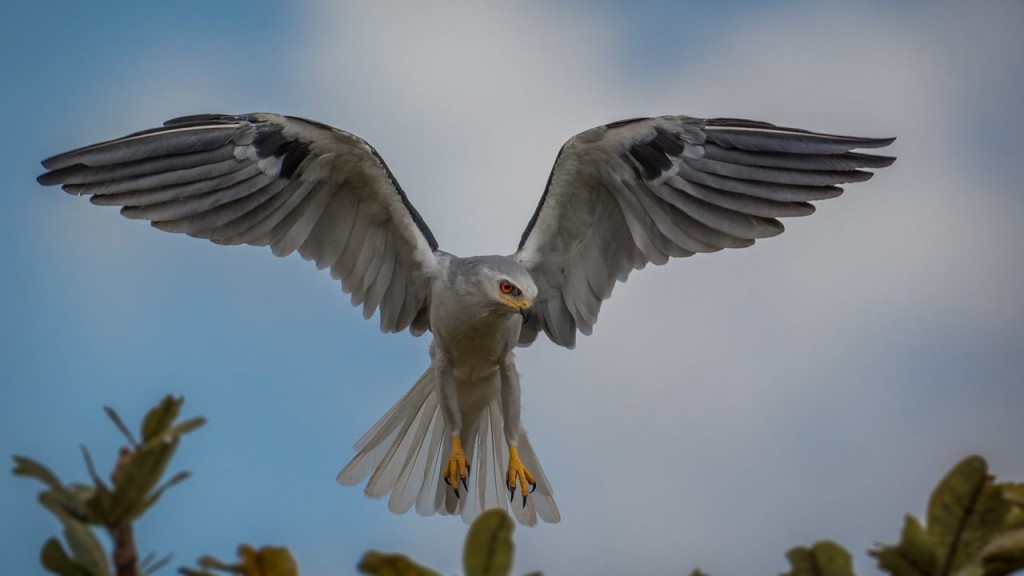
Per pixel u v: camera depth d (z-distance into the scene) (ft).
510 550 13.16
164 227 42.52
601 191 43.50
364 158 41.98
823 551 14.08
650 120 43.04
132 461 13.08
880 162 43.04
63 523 13.64
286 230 43.50
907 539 13.82
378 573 13.57
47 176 41.34
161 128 42.45
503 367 42.32
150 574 13.32
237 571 13.79
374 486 42.91
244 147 42.75
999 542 13.79
